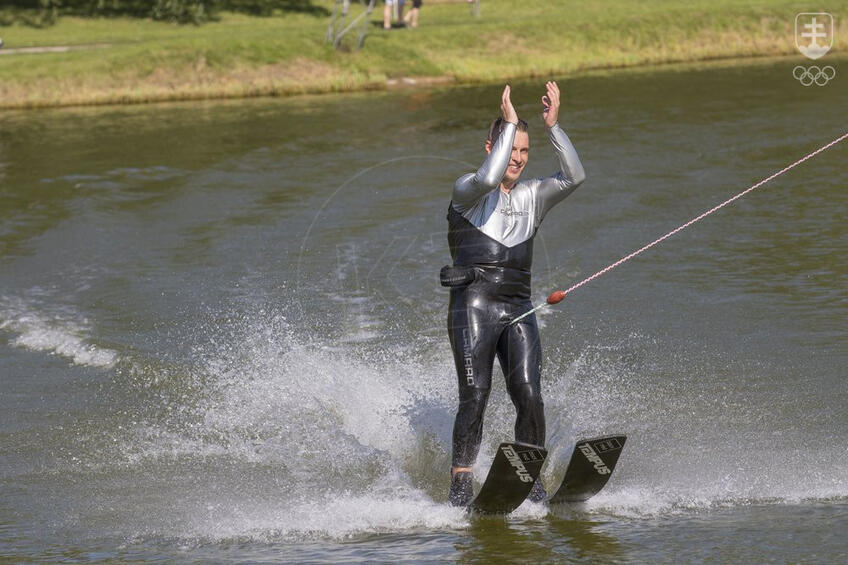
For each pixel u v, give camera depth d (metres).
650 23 99.75
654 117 64.75
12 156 57.34
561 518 17.38
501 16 110.00
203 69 83.00
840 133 56.78
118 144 60.38
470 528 17.12
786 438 20.62
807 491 18.05
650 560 15.45
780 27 101.56
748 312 28.70
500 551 16.05
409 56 88.19
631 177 47.31
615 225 39.03
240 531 17.41
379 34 92.19
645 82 81.62
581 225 39.09
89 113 74.75
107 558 16.39
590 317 29.02
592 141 56.84
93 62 82.56
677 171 48.38
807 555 15.32
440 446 21.03
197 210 43.34
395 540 16.73
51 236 39.66
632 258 34.75
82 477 20.11
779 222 38.69
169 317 30.05
